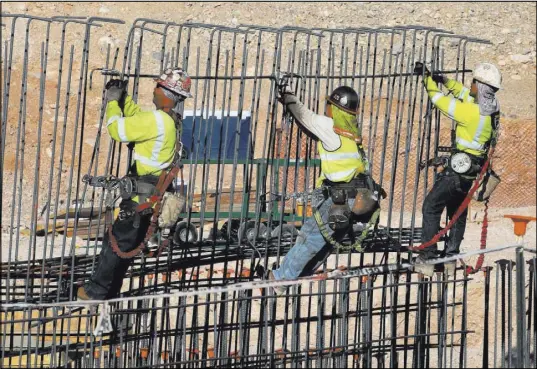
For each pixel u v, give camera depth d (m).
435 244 41.53
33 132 79.62
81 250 61.22
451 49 93.56
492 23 96.38
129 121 35.12
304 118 37.38
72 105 81.12
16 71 82.12
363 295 44.31
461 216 42.59
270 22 90.88
